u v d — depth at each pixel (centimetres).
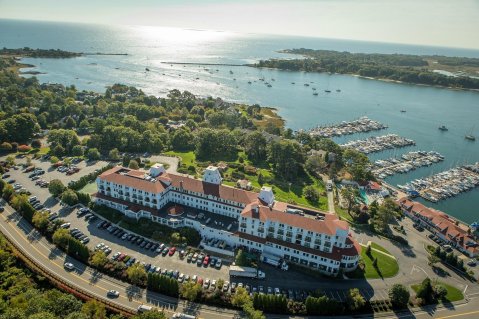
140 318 12031
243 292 14412
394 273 16975
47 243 17350
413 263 17888
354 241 17462
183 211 19638
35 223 18262
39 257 16312
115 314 13462
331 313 14225
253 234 17738
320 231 16475
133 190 19712
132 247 17462
